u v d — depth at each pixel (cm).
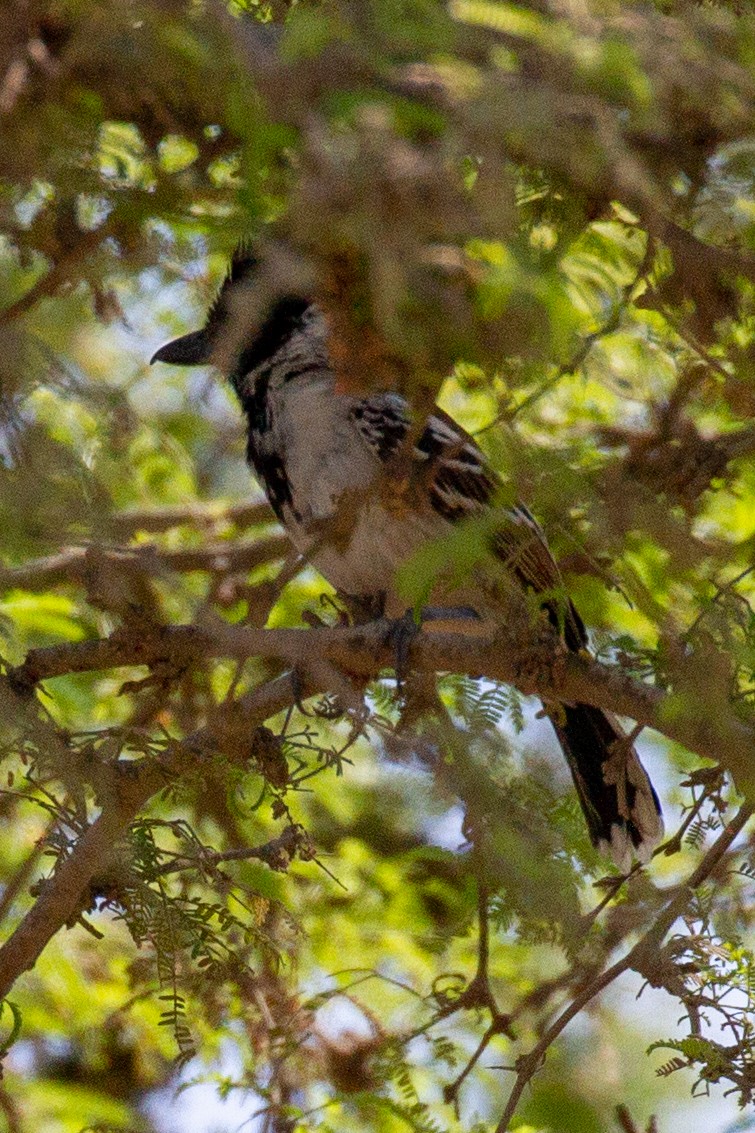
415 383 636
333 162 530
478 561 740
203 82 585
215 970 802
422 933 1151
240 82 557
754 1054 783
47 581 1116
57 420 772
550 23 542
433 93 537
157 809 1107
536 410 945
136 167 781
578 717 1106
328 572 1062
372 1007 1039
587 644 989
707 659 709
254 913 868
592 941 870
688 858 1153
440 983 1107
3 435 666
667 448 858
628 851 1087
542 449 685
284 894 1112
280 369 1052
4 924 1112
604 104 538
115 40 585
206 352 1063
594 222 768
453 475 977
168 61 573
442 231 533
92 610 1022
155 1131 1162
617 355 990
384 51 541
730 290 757
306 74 543
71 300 728
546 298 546
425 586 682
